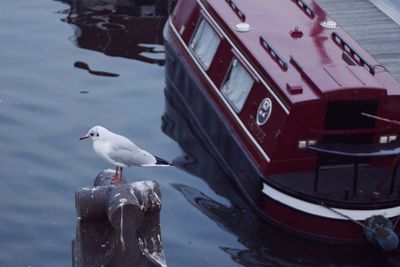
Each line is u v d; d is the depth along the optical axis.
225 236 18.69
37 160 20.77
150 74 24.92
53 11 28.25
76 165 20.66
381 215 18.03
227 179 20.73
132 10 28.52
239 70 20.64
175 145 21.97
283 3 22.41
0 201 19.27
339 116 18.19
